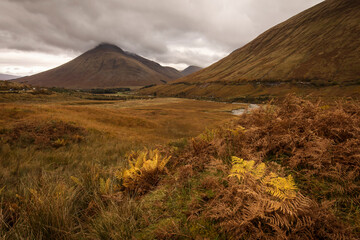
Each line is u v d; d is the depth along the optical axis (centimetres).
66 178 296
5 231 160
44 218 164
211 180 189
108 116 2372
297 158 203
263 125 296
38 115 1328
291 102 310
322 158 183
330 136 226
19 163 460
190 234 137
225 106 9150
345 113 239
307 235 120
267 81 15525
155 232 144
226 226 130
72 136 909
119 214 168
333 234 117
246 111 374
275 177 166
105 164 481
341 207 142
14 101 8331
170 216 162
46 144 740
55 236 156
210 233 136
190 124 2991
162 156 365
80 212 198
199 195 183
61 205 177
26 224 164
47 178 275
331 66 14062
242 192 151
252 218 126
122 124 2202
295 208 130
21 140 745
